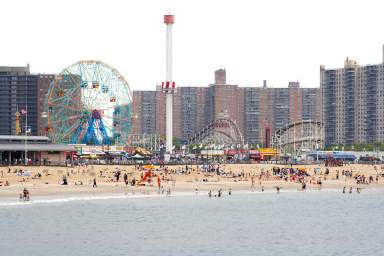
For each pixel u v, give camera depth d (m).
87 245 139.25
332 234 158.62
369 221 182.00
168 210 196.00
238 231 161.12
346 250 138.50
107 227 162.38
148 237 149.88
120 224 167.62
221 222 175.38
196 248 138.38
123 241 144.38
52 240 143.62
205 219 180.38
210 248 138.62
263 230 163.38
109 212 187.25
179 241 145.75
